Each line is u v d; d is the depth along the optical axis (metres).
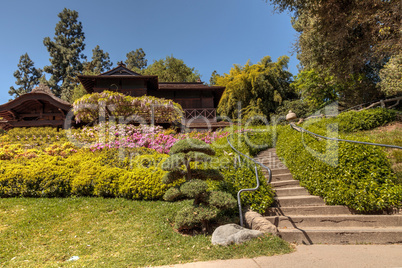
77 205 5.65
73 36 52.47
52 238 4.40
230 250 3.56
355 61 12.45
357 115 11.05
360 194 4.65
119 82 19.84
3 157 7.57
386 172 4.84
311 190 5.62
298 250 3.64
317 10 11.14
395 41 10.35
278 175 6.76
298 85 24.25
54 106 17.55
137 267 3.25
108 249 3.96
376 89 18.75
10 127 18.22
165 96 21.39
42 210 5.40
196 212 4.34
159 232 4.42
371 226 4.43
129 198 6.07
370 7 10.38
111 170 6.43
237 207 5.02
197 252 3.61
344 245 3.88
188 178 4.84
